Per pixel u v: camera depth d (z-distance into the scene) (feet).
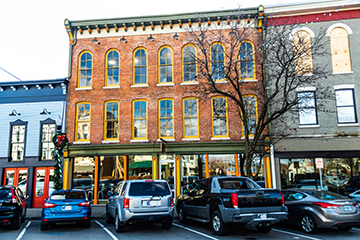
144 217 31.32
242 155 57.62
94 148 59.31
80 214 34.63
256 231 33.47
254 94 58.49
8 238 30.89
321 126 56.80
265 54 53.11
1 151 62.13
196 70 60.64
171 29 62.90
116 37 63.77
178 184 57.47
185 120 60.18
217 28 61.05
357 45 58.44
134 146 58.85
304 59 57.67
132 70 62.44
